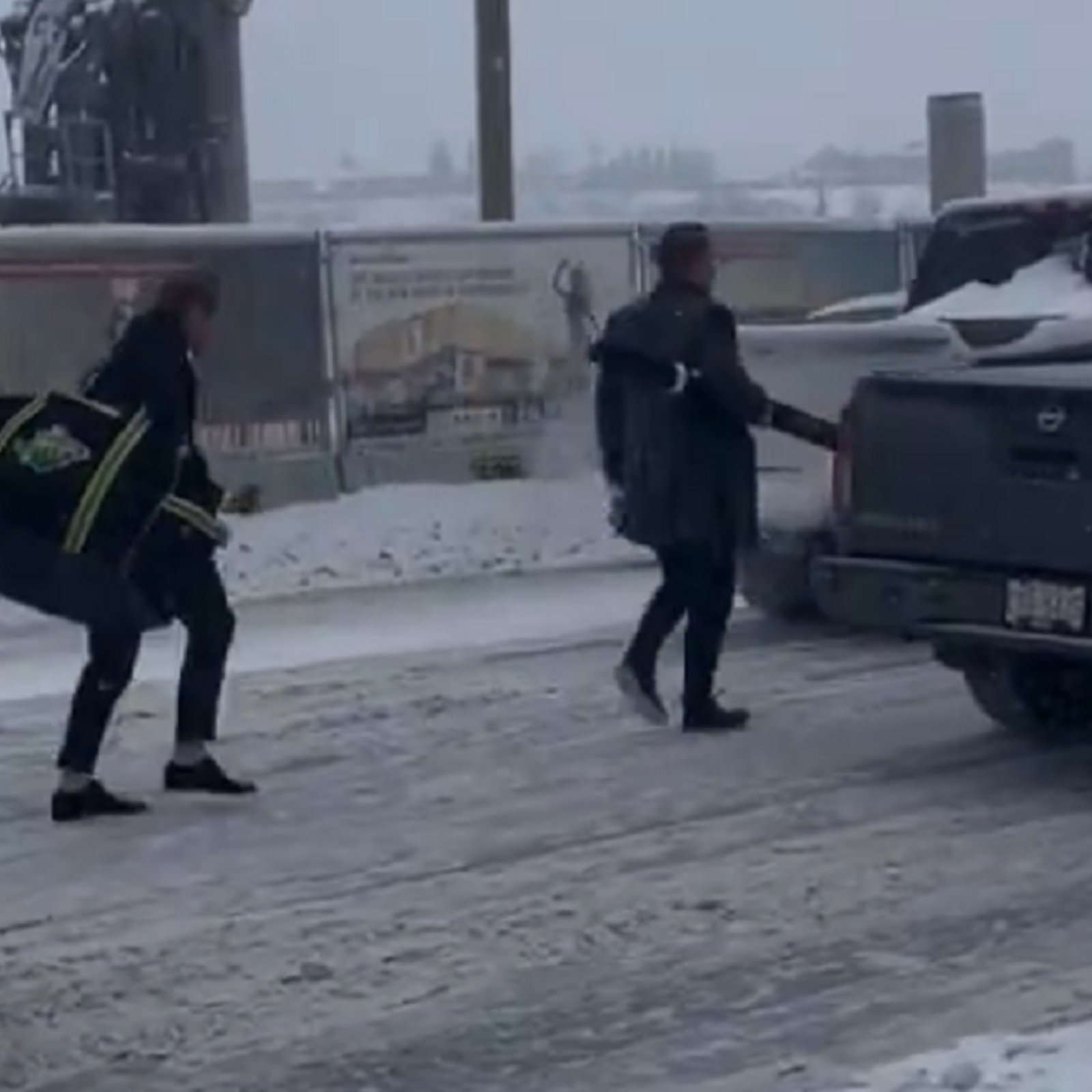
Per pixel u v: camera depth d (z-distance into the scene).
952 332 11.78
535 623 13.41
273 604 14.10
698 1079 6.33
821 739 10.34
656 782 9.59
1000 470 9.16
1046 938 7.52
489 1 20.14
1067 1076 6.14
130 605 8.39
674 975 7.20
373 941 7.55
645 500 10.25
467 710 10.94
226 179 23.80
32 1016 6.92
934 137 25.77
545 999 7.00
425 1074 6.43
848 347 12.03
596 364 10.82
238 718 10.77
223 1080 6.41
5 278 15.21
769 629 13.12
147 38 23.38
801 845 8.63
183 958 7.42
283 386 16.28
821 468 12.47
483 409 17.14
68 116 23.84
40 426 8.15
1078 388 8.88
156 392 8.54
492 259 17.14
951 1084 6.13
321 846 8.67
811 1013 6.84
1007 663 10.11
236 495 16.03
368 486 16.61
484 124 20.27
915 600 9.45
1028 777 9.65
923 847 8.59
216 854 8.58
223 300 16.02
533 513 16.50
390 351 16.73
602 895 8.02
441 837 8.79
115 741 10.33
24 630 13.34
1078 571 8.92
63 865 8.46
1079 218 12.40
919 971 7.20
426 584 14.91
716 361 10.04
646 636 10.51
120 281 15.60
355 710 10.94
